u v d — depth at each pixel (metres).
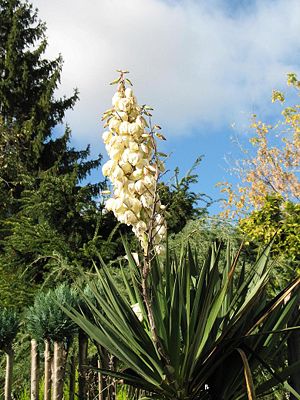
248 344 3.26
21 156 15.77
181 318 3.39
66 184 8.39
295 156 12.84
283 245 7.00
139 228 2.89
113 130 3.01
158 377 3.20
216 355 3.20
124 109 3.00
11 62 16.44
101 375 4.26
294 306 3.36
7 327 4.07
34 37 17.11
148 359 3.25
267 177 12.94
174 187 7.88
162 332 3.11
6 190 14.52
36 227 7.99
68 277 7.00
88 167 16.34
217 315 3.32
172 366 3.03
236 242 6.37
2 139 15.02
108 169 2.98
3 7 17.25
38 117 16.47
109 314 3.34
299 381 3.30
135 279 3.43
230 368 3.24
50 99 16.42
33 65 17.05
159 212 2.94
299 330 3.38
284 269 6.11
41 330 3.95
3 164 14.77
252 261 6.49
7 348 4.08
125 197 2.89
